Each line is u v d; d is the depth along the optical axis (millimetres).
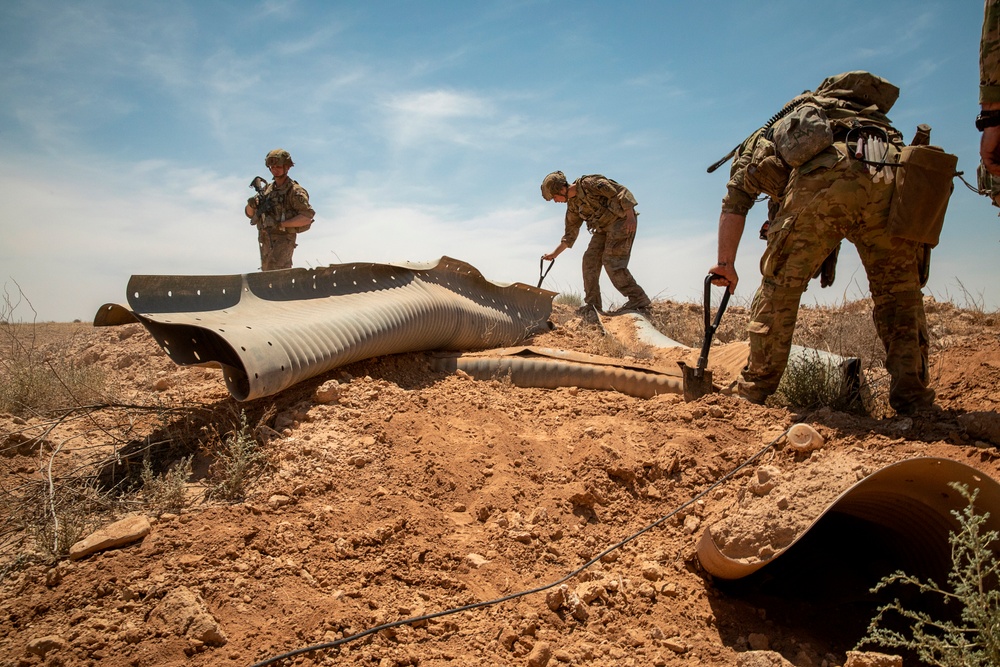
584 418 5695
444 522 4230
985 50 4730
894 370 5496
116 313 5078
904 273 5379
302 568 3684
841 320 9664
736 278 5867
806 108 5254
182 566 3588
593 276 11312
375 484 4449
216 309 5273
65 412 5535
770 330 5602
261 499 4203
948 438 4852
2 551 3783
